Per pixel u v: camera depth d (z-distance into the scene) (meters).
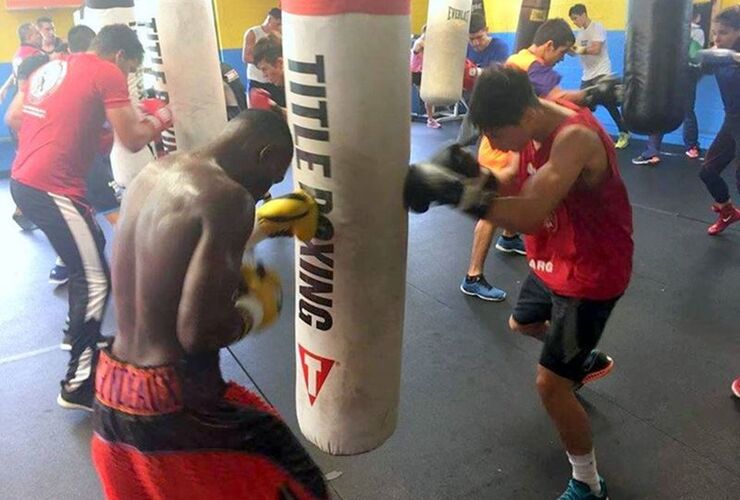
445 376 2.54
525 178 1.69
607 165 1.58
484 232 3.13
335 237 1.20
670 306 3.02
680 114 1.80
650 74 1.75
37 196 2.19
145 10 1.97
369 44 1.08
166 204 1.12
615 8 6.35
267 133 1.23
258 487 1.22
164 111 2.02
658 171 5.38
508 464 2.04
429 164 1.28
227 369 2.64
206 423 1.15
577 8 5.78
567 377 1.72
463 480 1.98
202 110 2.03
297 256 1.31
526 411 2.30
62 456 2.15
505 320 2.99
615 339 2.74
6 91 5.82
